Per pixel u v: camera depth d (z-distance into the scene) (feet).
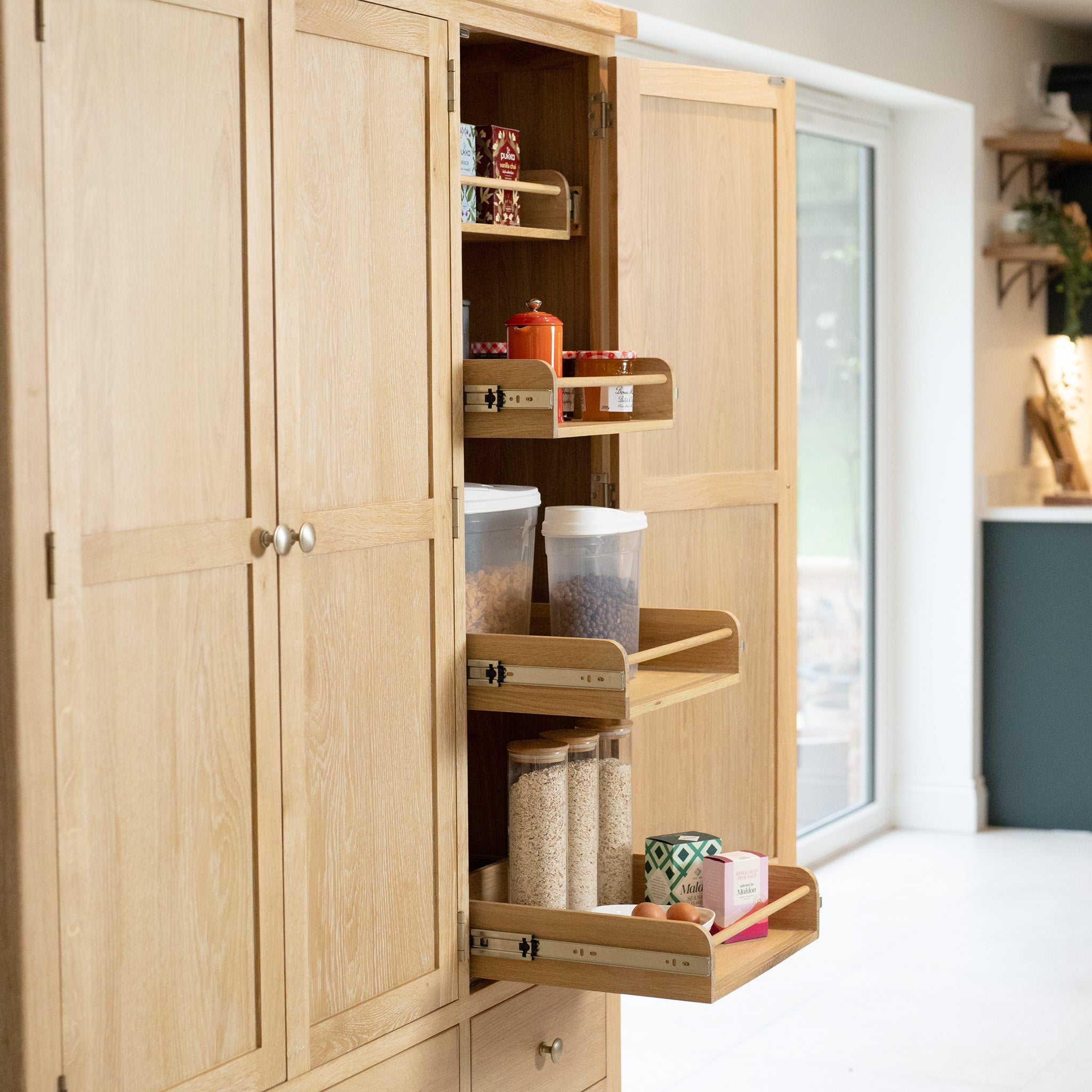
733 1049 10.98
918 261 16.74
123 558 5.52
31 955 5.23
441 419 7.20
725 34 12.46
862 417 16.79
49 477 5.24
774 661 9.94
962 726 16.84
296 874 6.39
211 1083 6.00
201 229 5.84
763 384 9.76
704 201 9.24
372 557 6.80
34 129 5.15
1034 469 18.15
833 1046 10.98
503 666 7.39
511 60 8.67
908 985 12.17
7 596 5.15
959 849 16.19
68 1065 5.37
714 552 9.48
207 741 5.94
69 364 5.29
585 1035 8.50
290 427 6.27
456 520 7.30
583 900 7.92
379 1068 6.92
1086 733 16.55
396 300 6.91
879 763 17.02
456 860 7.38
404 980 7.07
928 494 16.85
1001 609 16.83
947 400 16.67
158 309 5.66
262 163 6.08
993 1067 10.52
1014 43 17.44
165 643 5.74
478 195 7.82
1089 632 16.42
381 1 6.70
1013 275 17.47
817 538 16.02
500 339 8.80
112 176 5.45
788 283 9.87
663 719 9.12
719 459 9.47
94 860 5.46
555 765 7.69
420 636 7.12
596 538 7.73
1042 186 18.13
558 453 8.71
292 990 6.39
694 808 9.39
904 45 15.14
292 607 6.31
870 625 17.01
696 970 6.94
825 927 13.66
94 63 5.36
